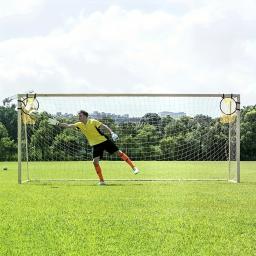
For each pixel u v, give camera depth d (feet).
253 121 123.95
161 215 27.09
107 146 49.42
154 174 68.03
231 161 57.21
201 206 30.89
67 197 36.14
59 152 78.33
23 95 54.95
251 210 29.09
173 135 80.94
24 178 61.05
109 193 39.17
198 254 18.25
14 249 19.01
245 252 18.58
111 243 20.06
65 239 20.79
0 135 152.46
